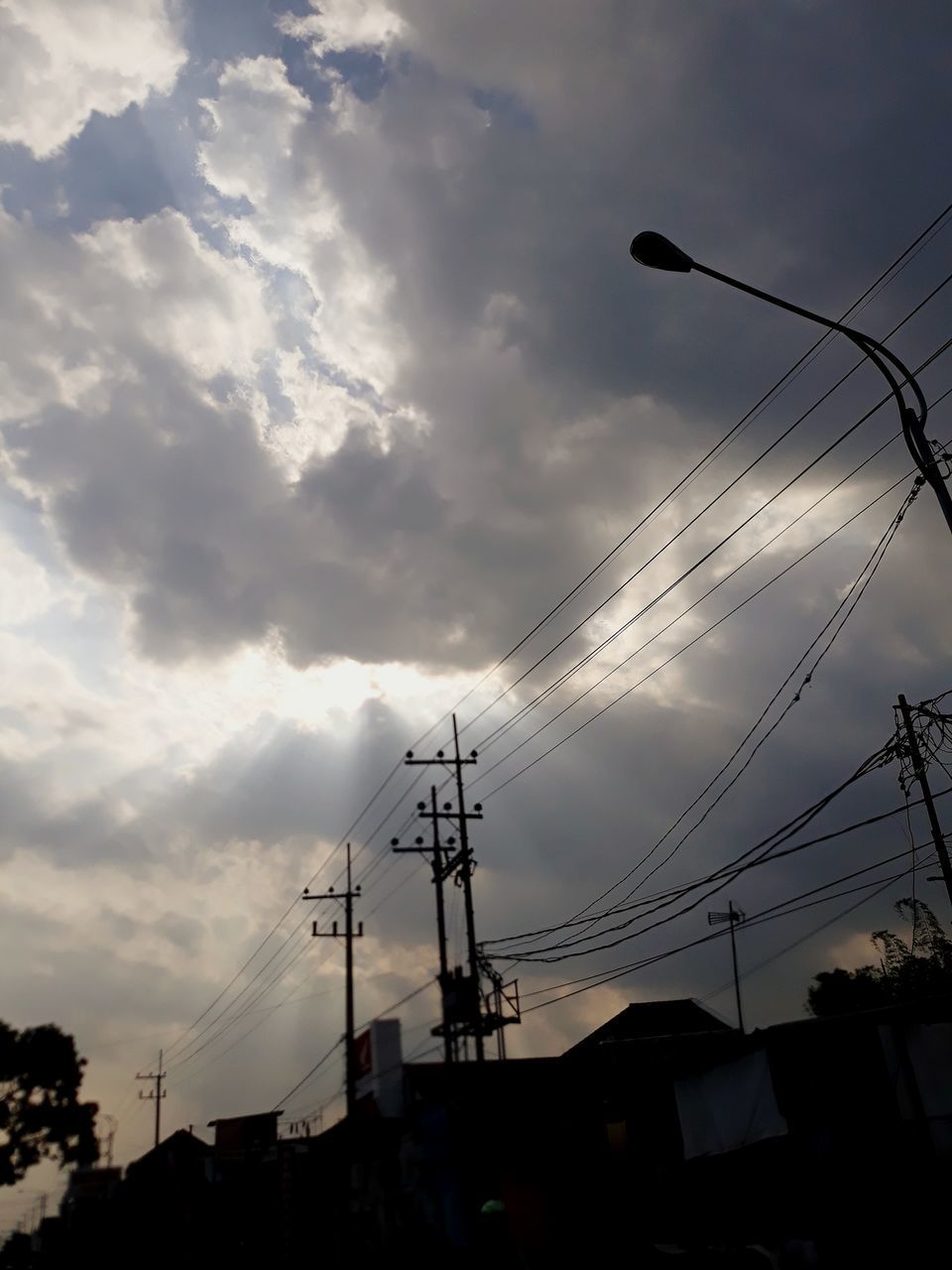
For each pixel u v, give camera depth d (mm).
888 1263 17141
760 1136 19344
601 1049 32219
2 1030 44531
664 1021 43719
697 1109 21156
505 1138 26609
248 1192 40281
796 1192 18984
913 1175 17031
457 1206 23641
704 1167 21641
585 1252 24312
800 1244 18344
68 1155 45000
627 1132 25234
